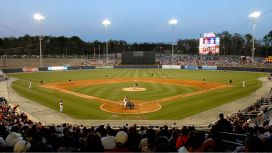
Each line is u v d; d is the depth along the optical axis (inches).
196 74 3056.1
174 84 2218.3
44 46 6279.5
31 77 2765.7
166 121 1101.7
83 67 3858.3
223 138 400.2
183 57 5231.3
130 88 1984.5
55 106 1390.3
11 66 3759.8
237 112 1149.7
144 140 344.5
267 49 6264.8
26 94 1750.7
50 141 378.9
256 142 221.1
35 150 228.4
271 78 2407.7
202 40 3905.0
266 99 1289.4
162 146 210.5
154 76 2871.6
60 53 6451.8
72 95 1706.4
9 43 6122.1
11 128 522.6
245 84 2183.8
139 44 7342.5
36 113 1238.9
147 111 1282.0
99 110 1302.9
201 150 246.2
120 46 7308.1
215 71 3388.3
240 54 6934.1
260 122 786.2
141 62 4239.7
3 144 355.3
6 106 1187.3
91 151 254.1
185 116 1185.4
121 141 351.9
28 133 438.0
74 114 1227.9
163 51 7573.8
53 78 2687.0
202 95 1696.6
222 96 1659.7
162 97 1627.7
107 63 4394.7
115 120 1120.8
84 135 477.4
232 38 7377.0
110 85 2159.2
